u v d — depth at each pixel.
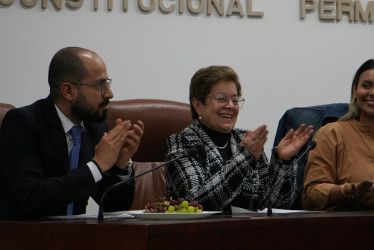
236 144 2.82
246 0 4.27
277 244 1.74
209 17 4.20
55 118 2.39
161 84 4.11
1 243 1.83
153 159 3.29
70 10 3.92
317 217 1.82
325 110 3.45
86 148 2.47
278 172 2.61
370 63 3.02
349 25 4.50
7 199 2.31
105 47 3.99
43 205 2.13
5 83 3.80
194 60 4.17
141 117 3.25
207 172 2.65
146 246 1.49
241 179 2.47
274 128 4.34
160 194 3.20
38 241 1.73
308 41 4.42
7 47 3.80
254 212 2.35
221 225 1.63
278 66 4.35
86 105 2.41
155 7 4.09
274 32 4.34
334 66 4.48
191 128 2.81
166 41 4.11
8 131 2.31
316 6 4.43
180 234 1.55
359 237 1.89
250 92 4.29
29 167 2.24
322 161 2.96
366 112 2.99
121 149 2.35
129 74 4.04
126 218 2.02
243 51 4.27
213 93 2.75
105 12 3.99
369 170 2.92
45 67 3.88
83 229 1.63
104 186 2.42
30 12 3.84
